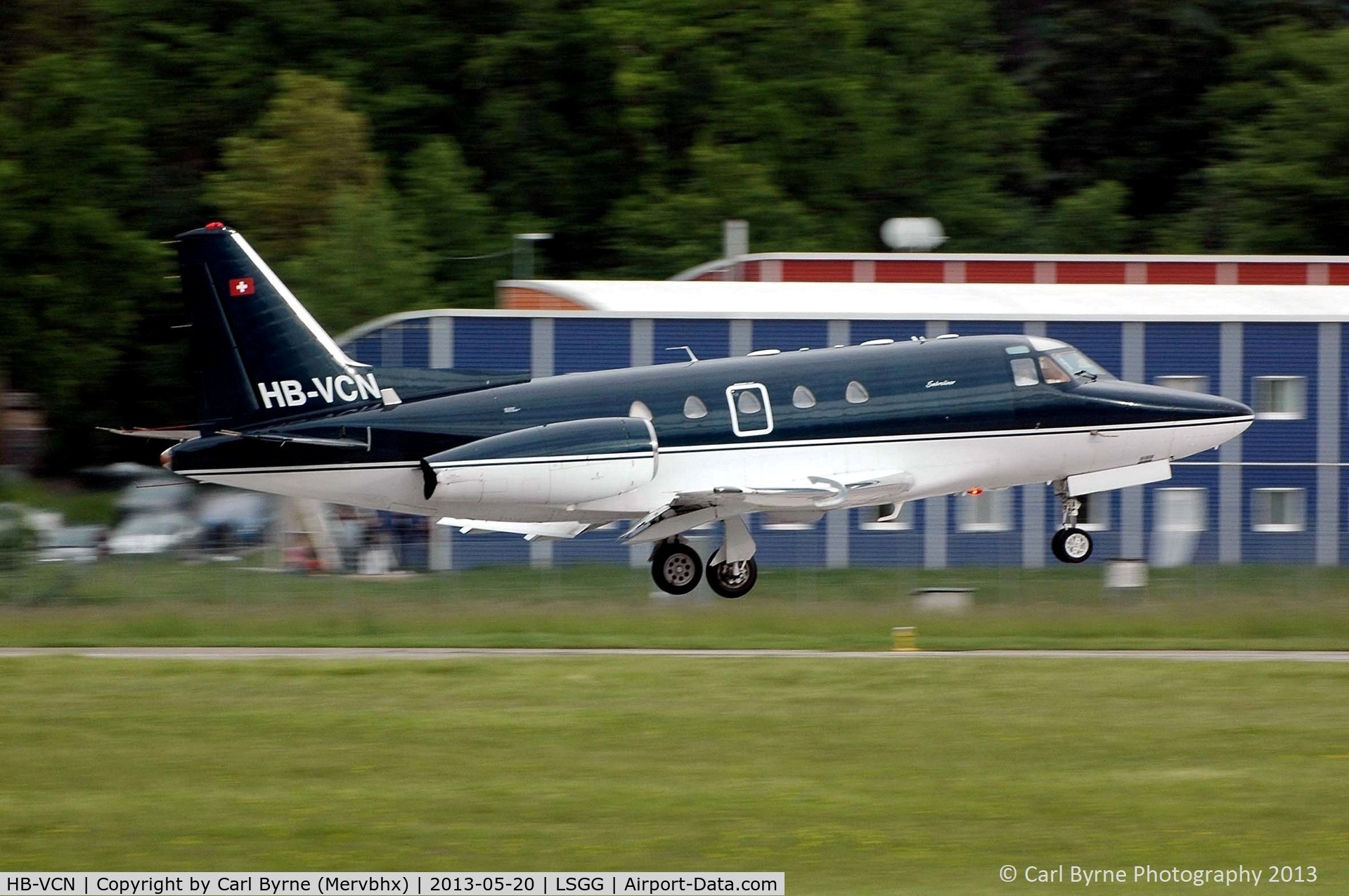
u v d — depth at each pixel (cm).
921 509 11425
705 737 6400
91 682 7356
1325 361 12019
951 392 9544
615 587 10181
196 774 5878
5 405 15225
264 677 7462
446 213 17525
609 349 11525
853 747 6266
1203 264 14288
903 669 7725
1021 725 6606
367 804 5472
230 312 9125
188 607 9181
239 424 9162
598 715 6750
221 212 18038
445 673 7575
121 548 10275
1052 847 5006
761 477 9319
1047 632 8900
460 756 6112
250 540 10431
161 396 16950
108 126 16025
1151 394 9838
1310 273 14412
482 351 11450
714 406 9319
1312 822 5272
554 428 9050
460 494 8900
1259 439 11944
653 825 5225
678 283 12688
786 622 8938
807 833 5141
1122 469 9919
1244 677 7531
